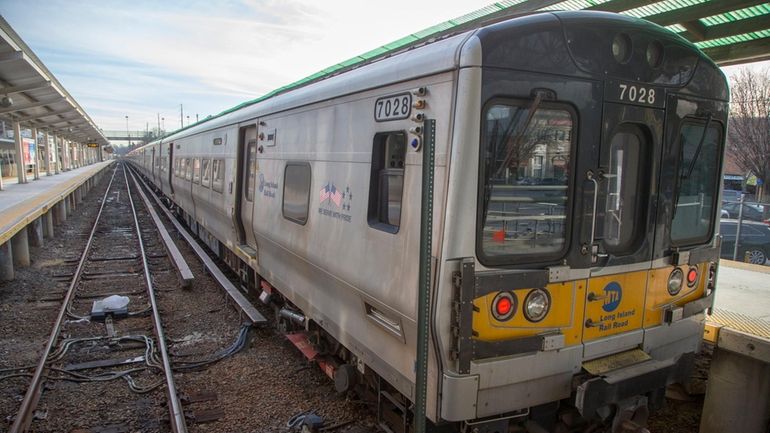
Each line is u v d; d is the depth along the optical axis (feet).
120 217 63.46
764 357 12.68
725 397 13.91
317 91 16.16
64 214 57.16
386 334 12.41
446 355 9.85
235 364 19.19
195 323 23.85
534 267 10.46
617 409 11.68
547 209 10.52
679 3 17.69
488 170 9.83
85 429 14.75
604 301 11.37
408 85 11.19
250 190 24.36
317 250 15.80
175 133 61.41
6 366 18.75
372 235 12.59
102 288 29.66
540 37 9.90
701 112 12.32
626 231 11.78
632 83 10.98
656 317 12.43
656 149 11.61
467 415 9.89
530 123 10.11
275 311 22.90
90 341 21.33
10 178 84.53
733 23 18.94
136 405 16.19
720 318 14.61
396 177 11.86
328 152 15.21
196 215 41.96
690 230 13.07
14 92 47.34
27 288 29.43
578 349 11.06
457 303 9.69
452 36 10.65
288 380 17.90
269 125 21.13
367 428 14.61
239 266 28.94
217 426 14.96
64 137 119.24
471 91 9.41
